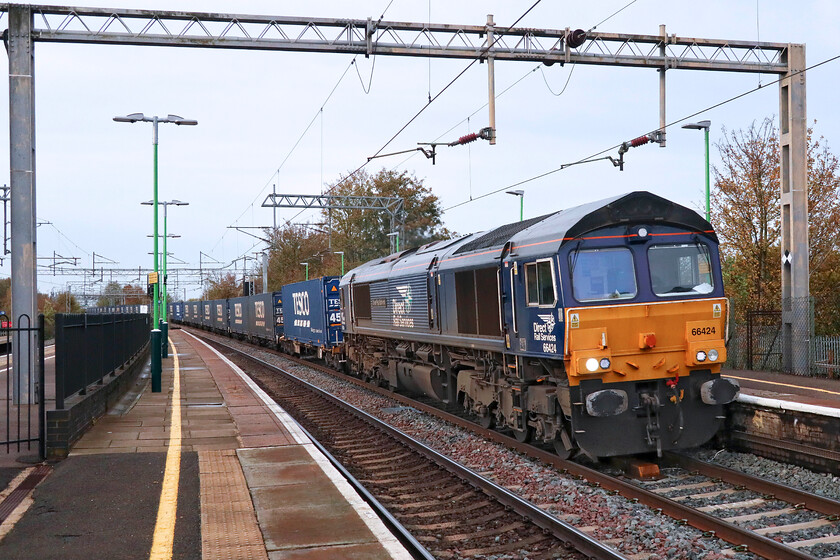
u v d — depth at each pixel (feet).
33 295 49.80
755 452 36.86
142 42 52.44
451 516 28.14
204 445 37.32
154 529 23.16
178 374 81.46
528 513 27.02
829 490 29.45
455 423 48.24
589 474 32.22
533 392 37.04
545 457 36.11
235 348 147.13
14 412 45.68
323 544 21.47
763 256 83.51
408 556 20.40
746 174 84.58
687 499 28.68
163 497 26.91
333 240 221.87
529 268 36.32
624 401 32.27
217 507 25.49
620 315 32.99
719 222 86.58
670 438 33.88
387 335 64.54
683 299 33.78
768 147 84.12
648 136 60.85
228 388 66.33
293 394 69.56
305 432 41.39
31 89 50.52
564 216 35.83
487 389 43.78
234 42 53.62
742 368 73.77
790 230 67.62
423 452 38.86
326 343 89.61
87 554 20.90
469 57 56.59
